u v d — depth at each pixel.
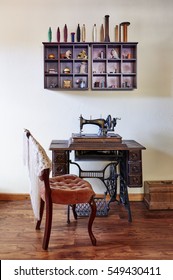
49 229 2.07
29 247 2.10
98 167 3.20
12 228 2.43
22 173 3.20
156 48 3.12
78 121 3.17
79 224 2.54
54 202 2.06
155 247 2.11
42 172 1.99
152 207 2.91
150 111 3.18
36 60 3.10
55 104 3.15
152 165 3.24
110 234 2.33
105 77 3.09
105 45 3.00
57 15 3.07
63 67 3.11
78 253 2.02
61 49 3.07
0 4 3.04
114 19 3.09
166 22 3.10
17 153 3.18
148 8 3.09
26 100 3.14
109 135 2.79
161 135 3.21
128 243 2.17
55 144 2.75
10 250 2.06
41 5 3.06
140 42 3.12
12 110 3.14
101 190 3.22
